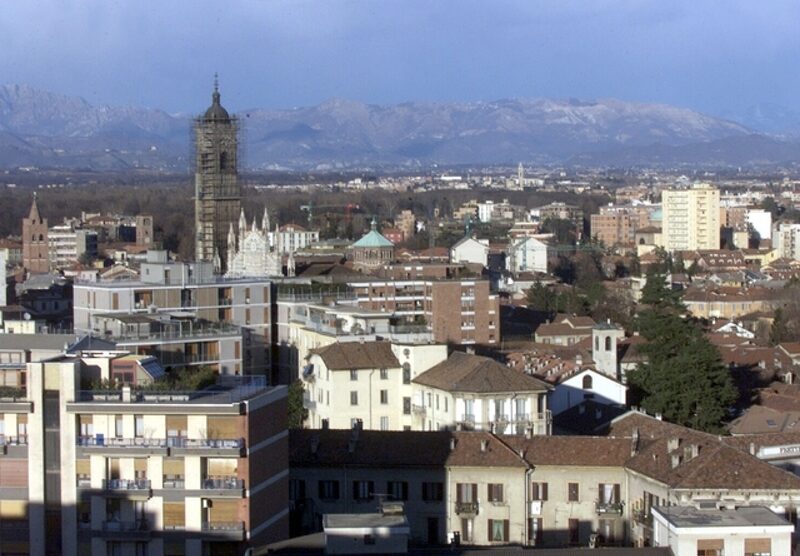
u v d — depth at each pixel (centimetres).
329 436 19362
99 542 15500
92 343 19225
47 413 15600
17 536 15600
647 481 17938
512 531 18700
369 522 14338
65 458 15538
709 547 14050
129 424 15538
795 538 16062
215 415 15462
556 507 18775
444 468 18812
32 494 15575
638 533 17975
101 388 15925
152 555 15462
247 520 15462
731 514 14725
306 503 18988
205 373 17938
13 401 15638
